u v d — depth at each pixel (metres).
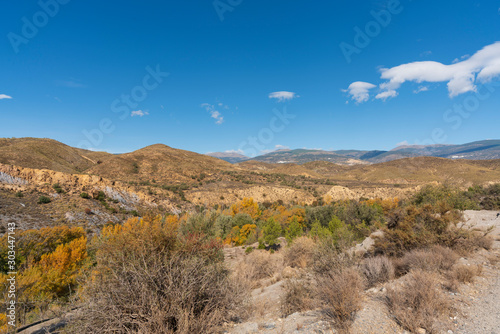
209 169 141.88
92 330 3.04
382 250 7.27
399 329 3.23
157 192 77.50
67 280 11.10
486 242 6.47
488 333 2.87
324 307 4.25
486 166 143.88
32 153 101.25
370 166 189.25
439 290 4.14
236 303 4.31
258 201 89.38
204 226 17.97
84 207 47.19
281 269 10.32
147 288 3.29
